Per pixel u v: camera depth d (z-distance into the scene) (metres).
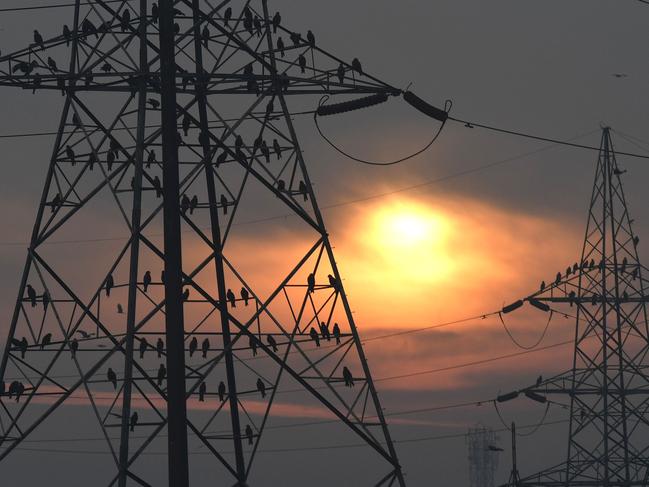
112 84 180.62
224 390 187.12
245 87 188.25
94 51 180.88
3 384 172.50
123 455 155.75
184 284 185.12
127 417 156.88
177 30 191.12
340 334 174.12
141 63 176.00
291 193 185.62
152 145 174.50
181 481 151.62
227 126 185.50
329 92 182.25
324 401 170.88
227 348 173.88
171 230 157.75
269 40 188.62
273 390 183.88
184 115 191.25
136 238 164.88
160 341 173.38
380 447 170.12
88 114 182.00
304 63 181.50
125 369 158.62
